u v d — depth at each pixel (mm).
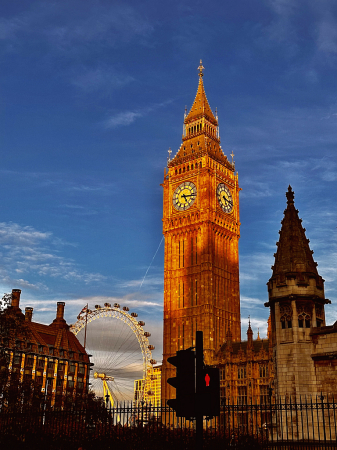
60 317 140625
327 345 36312
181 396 19328
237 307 139750
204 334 128125
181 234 142250
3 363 51781
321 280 39562
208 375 19172
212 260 135875
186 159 146875
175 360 20047
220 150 153000
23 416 39438
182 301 136000
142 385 125312
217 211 141125
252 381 111688
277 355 38062
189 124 154125
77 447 37375
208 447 39531
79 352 134875
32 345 121188
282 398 36875
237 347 125188
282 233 41156
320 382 36094
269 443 34656
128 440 38750
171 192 147625
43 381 121688
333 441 32656
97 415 39438
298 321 37938
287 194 42250
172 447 37219
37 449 37438
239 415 107562
